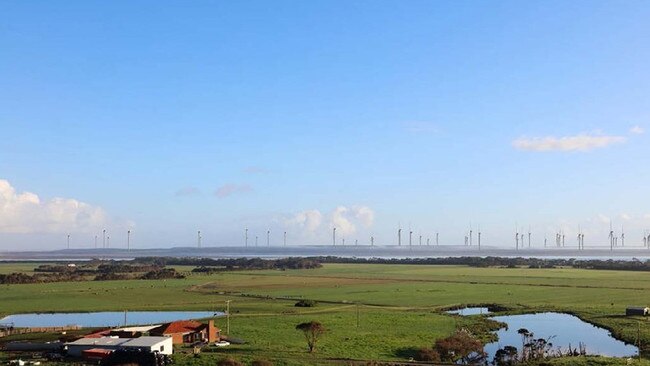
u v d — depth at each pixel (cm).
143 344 9775
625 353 10694
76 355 10000
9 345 10669
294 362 9162
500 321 14475
